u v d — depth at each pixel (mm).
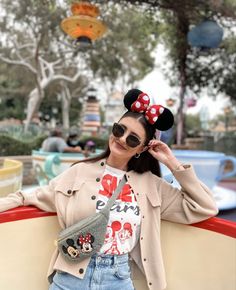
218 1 3586
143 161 1413
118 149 1328
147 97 1328
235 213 3598
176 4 3768
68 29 3365
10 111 21328
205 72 6738
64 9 4328
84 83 16203
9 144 6230
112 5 3818
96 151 4879
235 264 1320
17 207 1368
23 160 5164
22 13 5695
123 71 11641
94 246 1217
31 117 11031
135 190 1351
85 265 1241
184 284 1438
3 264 1319
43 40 7164
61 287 1257
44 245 1394
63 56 9594
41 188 1414
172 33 5309
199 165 3424
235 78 7004
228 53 6363
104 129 13156
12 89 17312
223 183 6609
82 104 21984
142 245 1339
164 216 1433
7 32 7828
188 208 1372
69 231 1237
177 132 6062
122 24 6559
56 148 4594
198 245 1407
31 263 1372
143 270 1373
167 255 1467
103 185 1330
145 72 11469
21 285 1359
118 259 1277
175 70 6648
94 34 3381
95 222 1215
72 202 1308
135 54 9805
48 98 19859
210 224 1380
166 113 1318
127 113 1360
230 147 9523
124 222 1291
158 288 1338
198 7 3812
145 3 3779
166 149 1379
